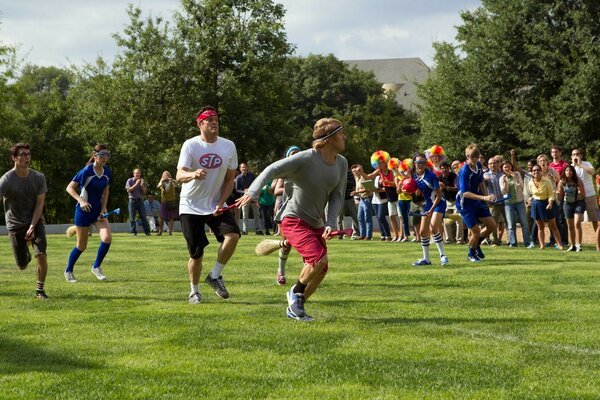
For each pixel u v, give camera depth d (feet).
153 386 19.97
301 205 29.60
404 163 79.71
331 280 43.19
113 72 179.63
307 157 29.01
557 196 69.26
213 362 22.59
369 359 22.89
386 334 26.66
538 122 160.45
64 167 170.71
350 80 291.58
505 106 172.45
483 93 171.94
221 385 20.11
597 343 25.12
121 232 124.36
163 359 23.00
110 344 25.22
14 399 18.81
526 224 72.84
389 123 248.73
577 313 31.14
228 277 45.06
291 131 197.47
